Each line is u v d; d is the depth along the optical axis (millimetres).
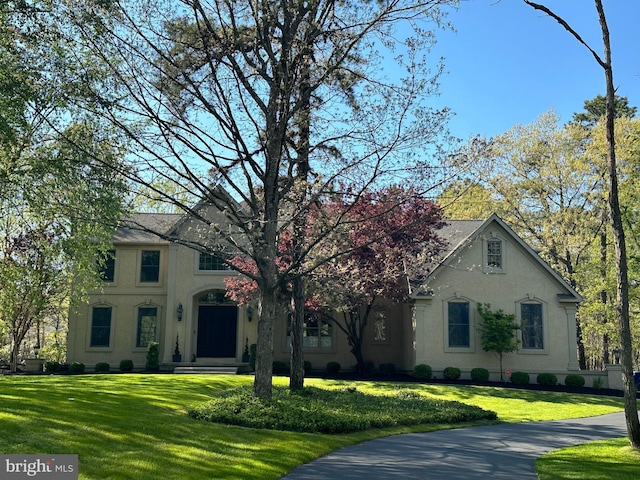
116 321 28547
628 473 9336
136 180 11961
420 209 20312
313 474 8578
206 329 28516
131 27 11719
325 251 15375
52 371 27031
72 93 12125
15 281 25141
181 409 13492
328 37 13367
